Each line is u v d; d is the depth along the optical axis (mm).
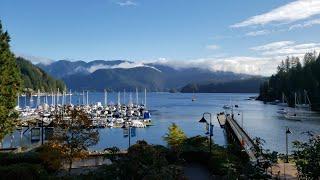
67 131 34344
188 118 145375
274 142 79438
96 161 39344
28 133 92000
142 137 92375
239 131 76062
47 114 125625
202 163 40250
